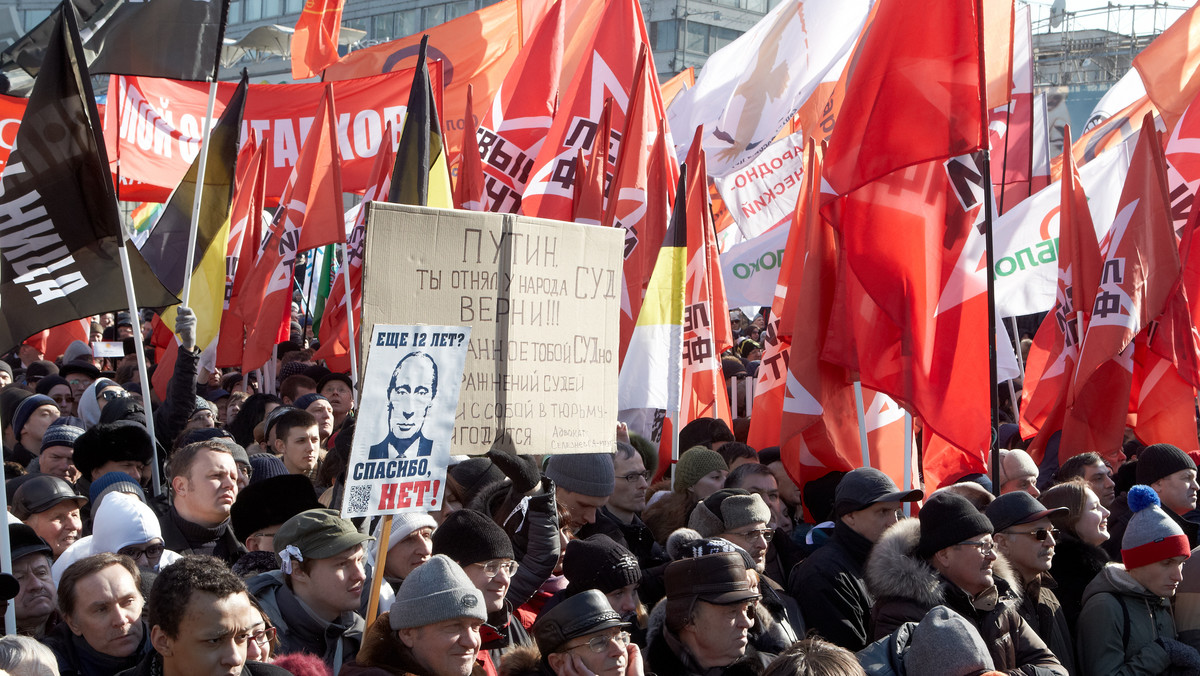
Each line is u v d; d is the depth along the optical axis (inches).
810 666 152.9
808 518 296.8
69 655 156.6
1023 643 197.8
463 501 213.2
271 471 238.1
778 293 339.6
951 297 276.8
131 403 287.3
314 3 608.1
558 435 183.3
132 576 160.4
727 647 173.6
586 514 222.5
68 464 261.4
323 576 170.6
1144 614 221.1
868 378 277.4
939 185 279.6
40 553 179.3
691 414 326.3
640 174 346.3
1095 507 244.8
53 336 497.4
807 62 526.0
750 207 486.3
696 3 2310.5
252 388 443.5
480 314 174.6
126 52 278.7
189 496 207.3
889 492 214.2
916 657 166.6
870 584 202.1
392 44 615.2
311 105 527.8
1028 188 476.7
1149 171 337.4
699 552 181.8
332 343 429.4
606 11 385.4
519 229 178.4
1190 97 468.1
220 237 366.0
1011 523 218.2
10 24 1539.1
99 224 215.9
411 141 254.2
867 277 276.8
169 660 137.6
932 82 274.1
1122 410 338.3
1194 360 336.8
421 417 162.7
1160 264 335.9
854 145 280.1
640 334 284.2
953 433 272.7
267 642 152.1
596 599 160.1
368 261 162.4
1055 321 368.5
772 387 334.6
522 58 415.2
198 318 365.1
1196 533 282.2
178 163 500.1
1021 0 538.3
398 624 146.3
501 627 177.5
